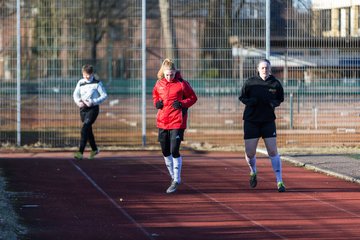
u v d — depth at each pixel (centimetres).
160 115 3319
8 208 2838
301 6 5022
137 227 2572
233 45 5122
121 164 4322
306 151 4831
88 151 4941
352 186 3488
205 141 5306
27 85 5325
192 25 5206
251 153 3353
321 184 3553
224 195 3256
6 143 5053
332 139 5119
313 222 2648
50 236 2422
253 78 3297
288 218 2725
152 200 3128
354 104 5150
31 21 5472
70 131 5188
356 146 5075
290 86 5162
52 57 5303
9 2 5209
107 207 2959
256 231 2497
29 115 5209
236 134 5578
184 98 3319
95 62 9194
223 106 5772
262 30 5038
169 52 5216
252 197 3198
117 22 9625
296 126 5200
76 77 5294
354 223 2628
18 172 3944
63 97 5228
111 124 5981
